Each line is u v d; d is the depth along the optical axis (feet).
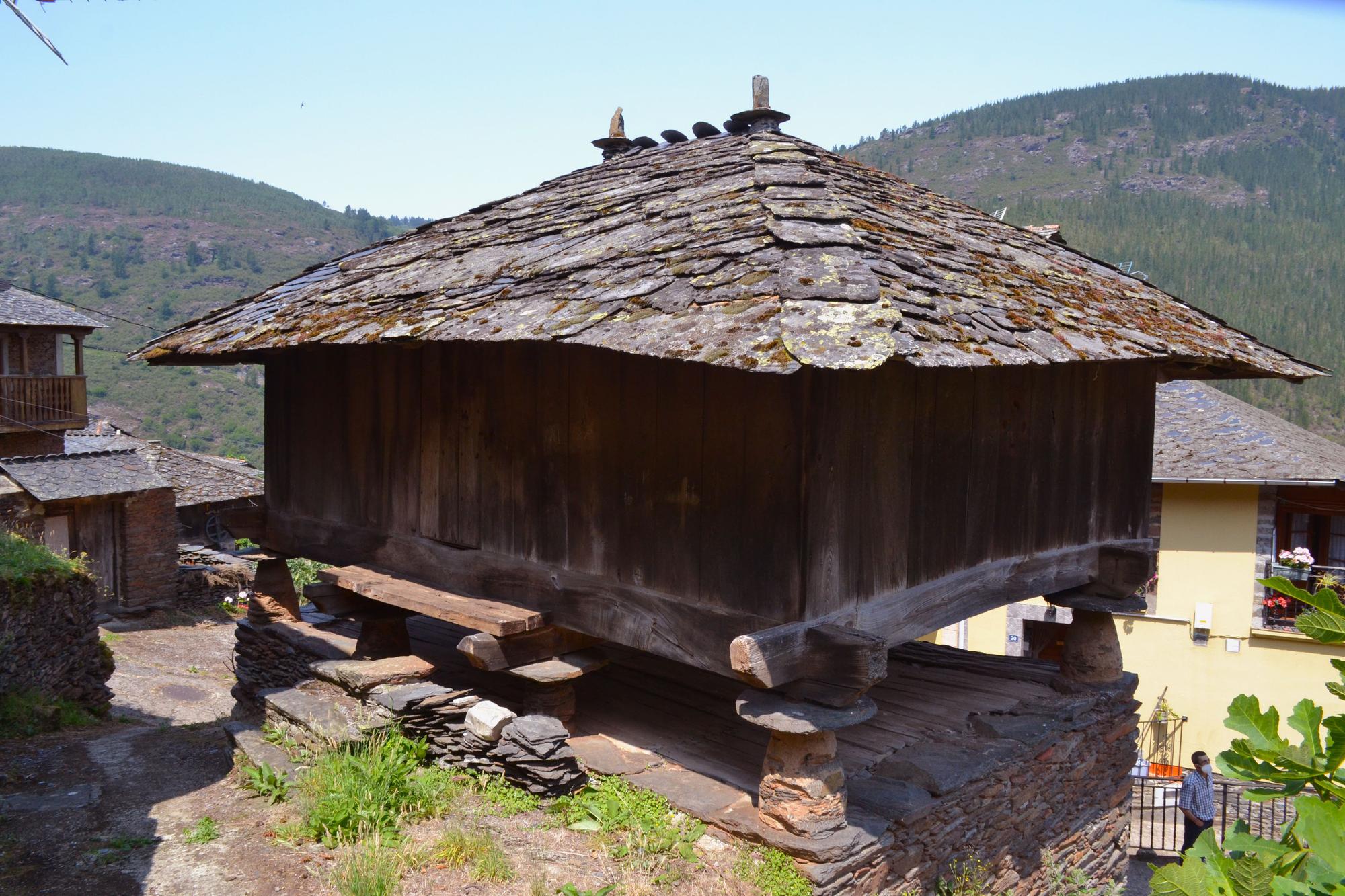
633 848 14.08
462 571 18.21
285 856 14.24
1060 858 19.17
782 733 13.56
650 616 14.76
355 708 18.52
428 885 13.29
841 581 13.51
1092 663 20.53
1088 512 19.57
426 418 19.01
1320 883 6.19
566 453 16.16
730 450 13.61
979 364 11.45
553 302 14.49
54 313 65.00
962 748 16.88
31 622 26.37
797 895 12.81
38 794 17.87
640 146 26.40
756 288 12.30
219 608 58.70
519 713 18.57
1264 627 37.78
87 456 55.47
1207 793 27.40
